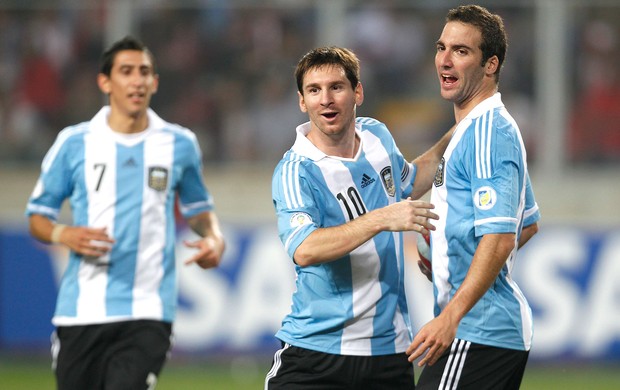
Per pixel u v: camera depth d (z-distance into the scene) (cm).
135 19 3803
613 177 3738
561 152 3753
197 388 2992
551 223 3288
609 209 3719
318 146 1592
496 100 1517
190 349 3319
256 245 3322
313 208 1544
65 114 3856
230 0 3806
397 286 1606
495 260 1420
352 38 3788
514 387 1551
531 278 3281
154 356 1961
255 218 3500
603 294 3269
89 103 3850
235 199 3788
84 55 3841
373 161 1611
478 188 1454
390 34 3791
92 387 1995
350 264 1560
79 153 2033
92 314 1970
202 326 3316
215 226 2158
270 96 3825
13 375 3162
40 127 3856
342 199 1573
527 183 1627
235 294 3312
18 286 3356
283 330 1627
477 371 1493
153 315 1986
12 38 3847
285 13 3800
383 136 1656
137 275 2000
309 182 1556
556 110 3747
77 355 1983
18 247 3359
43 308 3356
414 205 1434
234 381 3095
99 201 2017
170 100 3822
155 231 2028
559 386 3028
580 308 3269
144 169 2042
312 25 3800
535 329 3275
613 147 3744
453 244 1496
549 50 3738
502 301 1500
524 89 3756
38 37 3841
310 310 1587
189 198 2147
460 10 1524
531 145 3766
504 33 1530
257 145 3831
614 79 3747
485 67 1519
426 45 3794
